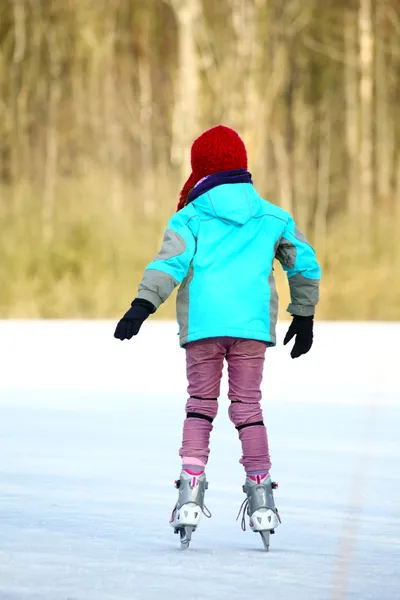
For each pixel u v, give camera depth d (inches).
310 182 3890.3
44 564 446.9
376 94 4089.6
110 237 2484.0
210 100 3558.1
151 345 1606.8
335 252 2514.8
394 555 473.1
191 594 399.2
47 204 2662.4
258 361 530.0
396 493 619.2
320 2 4114.2
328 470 692.7
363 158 3592.5
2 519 543.5
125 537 506.9
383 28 4062.5
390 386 1147.9
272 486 513.0
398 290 2372.0
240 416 523.8
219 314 522.3
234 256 527.5
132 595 396.5
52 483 642.8
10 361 1384.1
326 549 486.3
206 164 542.0
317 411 970.1
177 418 920.9
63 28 3961.6
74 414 944.3
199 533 525.0
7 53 4060.0
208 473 685.3
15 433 840.9
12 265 2453.2
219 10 3826.3
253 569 444.5
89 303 2336.4
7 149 3846.0
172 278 519.5
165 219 2559.1
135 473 677.3
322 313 2364.7
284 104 3991.1
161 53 4131.4
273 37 3912.4
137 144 4018.2
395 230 2524.6
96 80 3863.2
